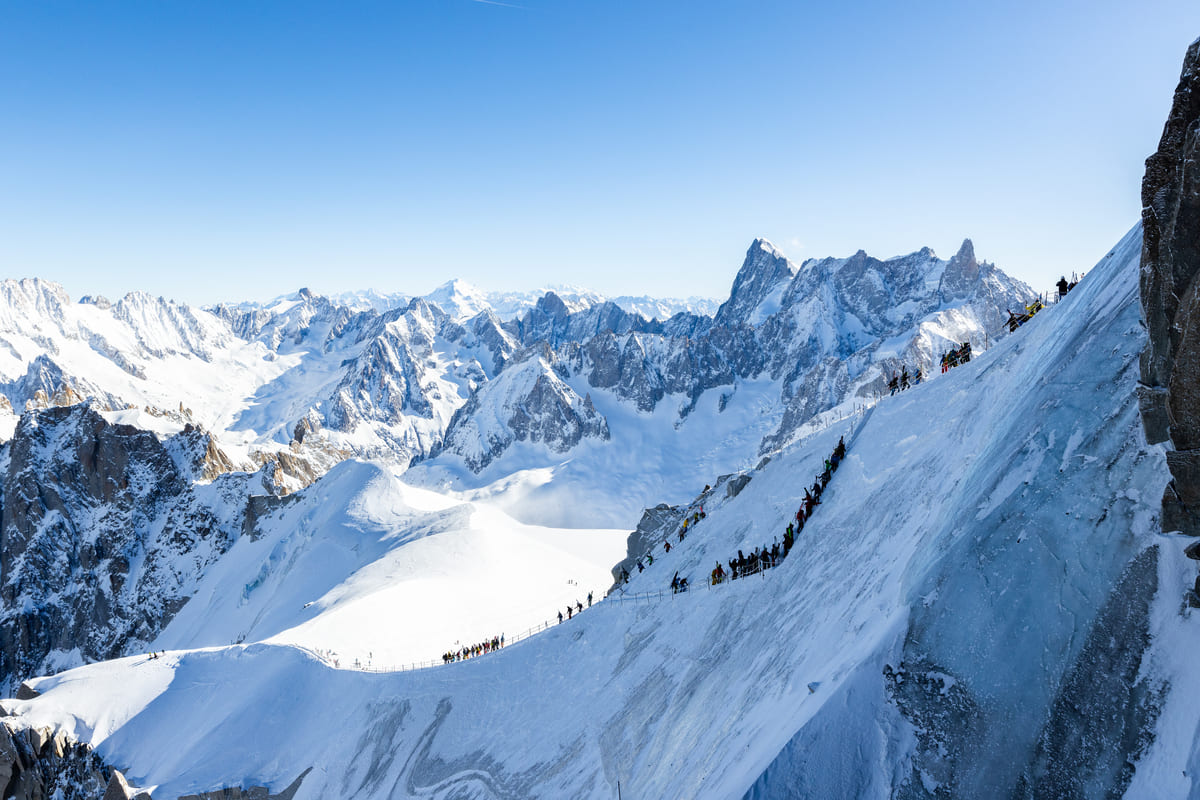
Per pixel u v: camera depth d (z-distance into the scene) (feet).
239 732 214.28
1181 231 46.03
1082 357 69.36
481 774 145.28
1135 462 53.57
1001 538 60.03
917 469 101.30
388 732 186.29
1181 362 44.06
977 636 55.57
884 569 80.84
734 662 102.53
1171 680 43.24
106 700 247.09
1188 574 46.01
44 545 636.07
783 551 124.57
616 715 125.80
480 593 343.67
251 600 504.02
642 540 260.83
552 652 171.53
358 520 498.69
